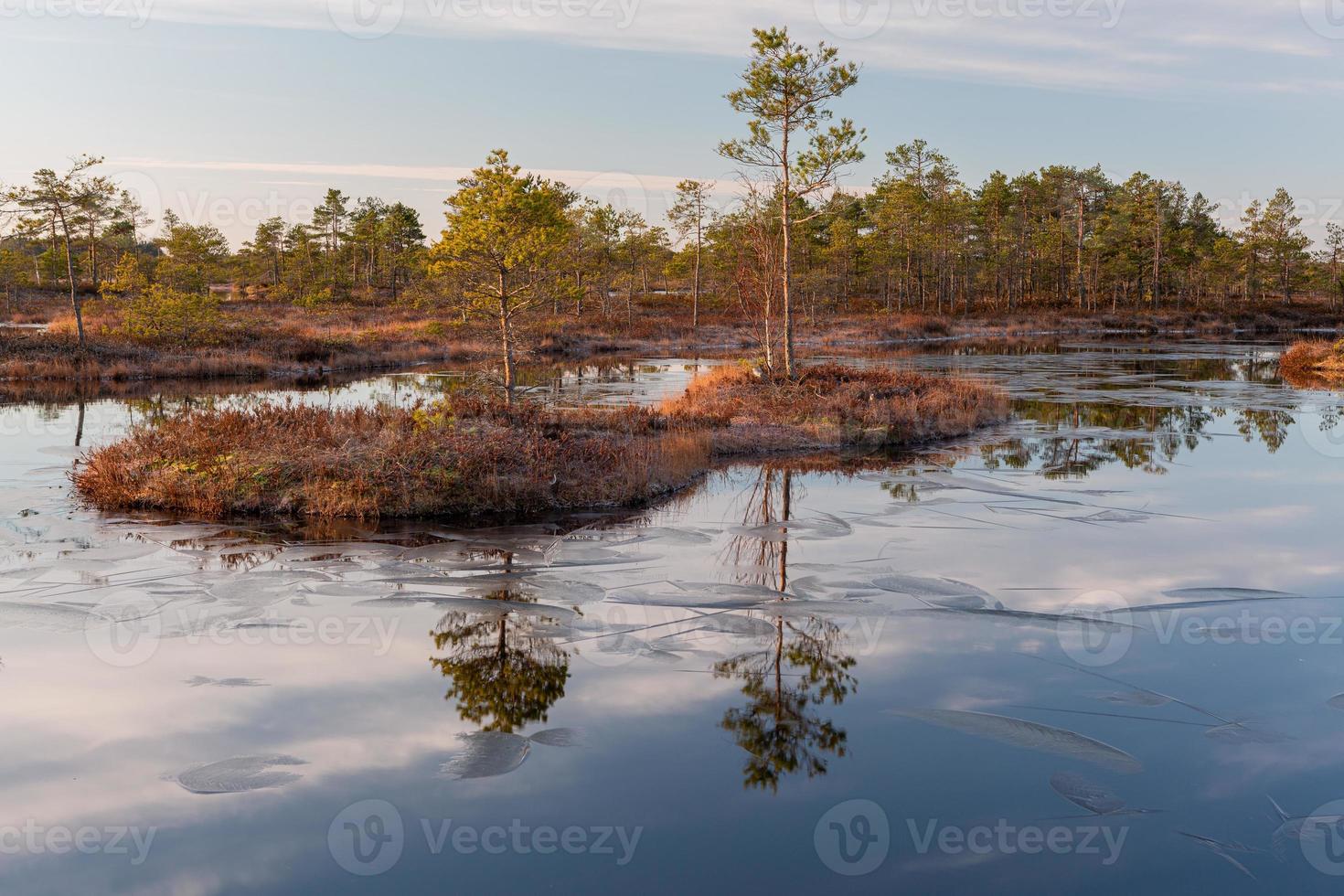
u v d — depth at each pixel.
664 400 22.69
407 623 8.22
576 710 6.50
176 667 7.15
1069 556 10.75
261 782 5.46
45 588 9.01
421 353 43.59
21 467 15.63
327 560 9.99
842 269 79.06
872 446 19.16
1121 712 6.55
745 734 6.14
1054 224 86.62
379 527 11.53
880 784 5.51
